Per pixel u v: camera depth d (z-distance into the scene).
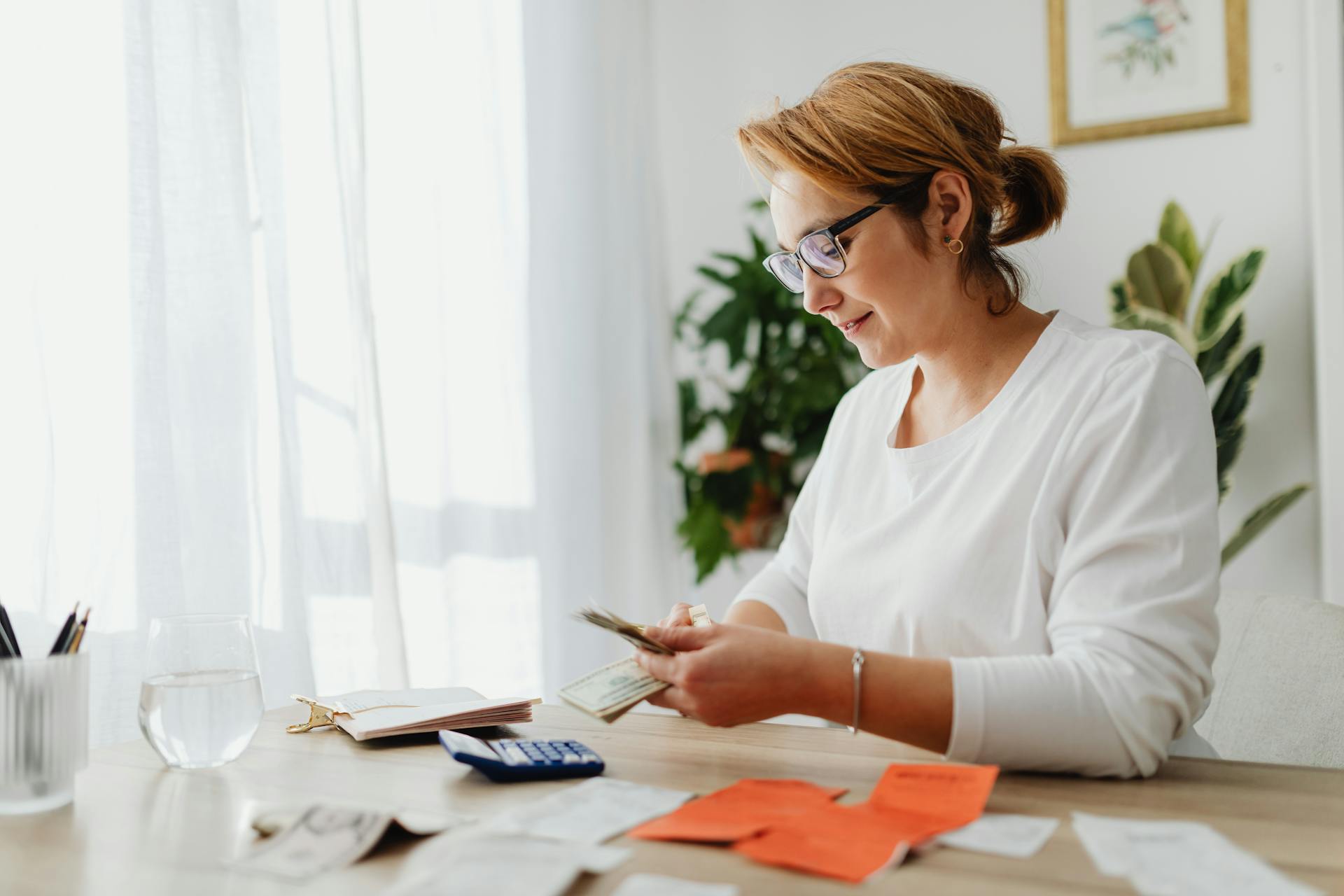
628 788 0.77
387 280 1.95
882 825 0.67
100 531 1.38
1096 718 0.79
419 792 0.79
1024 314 1.13
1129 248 2.47
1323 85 2.22
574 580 2.45
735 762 0.86
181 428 1.50
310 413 1.72
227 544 1.52
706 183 2.94
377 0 1.96
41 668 0.76
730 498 2.67
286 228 1.69
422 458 2.00
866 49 2.75
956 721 0.80
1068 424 1.00
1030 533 0.99
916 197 1.06
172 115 1.51
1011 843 0.65
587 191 2.55
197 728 0.84
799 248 1.08
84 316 1.38
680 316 2.84
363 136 1.83
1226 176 2.39
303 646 1.59
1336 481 2.19
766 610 1.25
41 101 1.34
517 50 2.38
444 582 2.02
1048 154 1.15
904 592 1.08
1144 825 0.67
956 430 1.10
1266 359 2.35
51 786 0.76
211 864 0.65
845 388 2.54
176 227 1.51
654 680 0.85
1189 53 2.41
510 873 0.59
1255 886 0.57
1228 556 2.18
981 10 2.62
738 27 2.90
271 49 1.66
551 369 2.43
